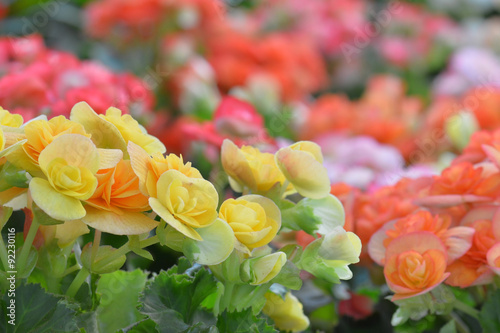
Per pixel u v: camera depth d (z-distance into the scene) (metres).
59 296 0.61
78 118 0.61
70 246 0.64
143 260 0.82
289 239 0.75
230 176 0.67
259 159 0.65
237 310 0.63
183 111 1.38
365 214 0.77
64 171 0.56
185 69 1.39
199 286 0.63
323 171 0.62
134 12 1.51
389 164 1.32
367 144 1.35
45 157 0.56
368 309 0.80
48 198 0.56
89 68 1.09
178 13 1.53
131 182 0.58
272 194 0.64
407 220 0.70
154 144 0.63
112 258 0.61
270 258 0.60
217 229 0.58
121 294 0.68
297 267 0.62
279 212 0.61
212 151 1.01
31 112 0.91
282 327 0.70
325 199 0.65
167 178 0.57
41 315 0.59
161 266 0.82
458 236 0.68
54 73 1.06
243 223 0.59
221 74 1.52
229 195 0.91
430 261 0.66
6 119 0.62
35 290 0.59
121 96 1.06
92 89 0.99
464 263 0.69
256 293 0.63
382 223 0.75
